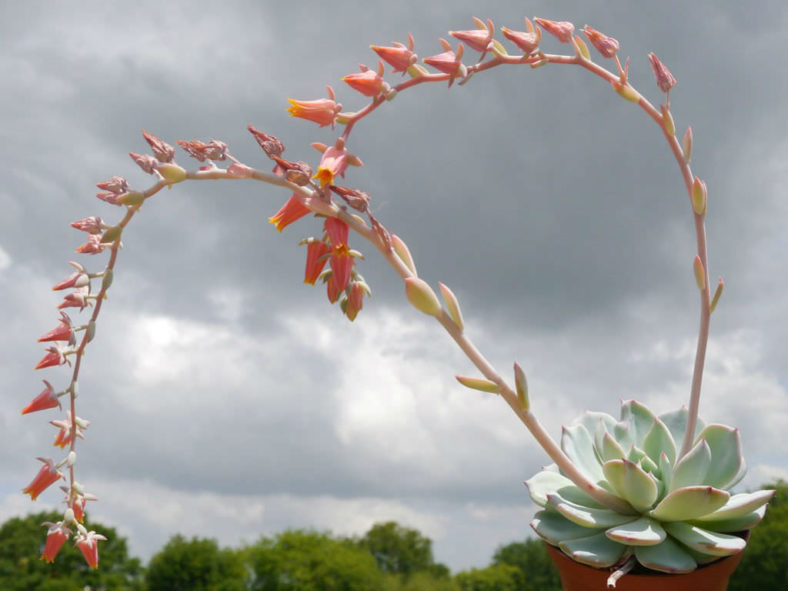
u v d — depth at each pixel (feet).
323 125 6.30
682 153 7.11
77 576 127.54
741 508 6.42
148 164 5.94
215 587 136.98
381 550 183.73
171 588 135.54
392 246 6.47
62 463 6.45
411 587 168.45
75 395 6.47
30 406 6.34
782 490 114.11
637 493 6.40
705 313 7.04
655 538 6.03
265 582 149.59
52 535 6.40
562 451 7.17
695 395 7.12
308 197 6.26
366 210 6.26
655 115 7.07
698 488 6.10
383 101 6.27
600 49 6.96
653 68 7.01
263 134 6.18
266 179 6.15
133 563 135.33
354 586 151.64
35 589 123.44
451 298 6.31
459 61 6.40
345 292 6.75
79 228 6.15
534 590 168.55
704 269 6.96
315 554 153.99
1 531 131.13
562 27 6.84
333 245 6.41
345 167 6.25
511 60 6.65
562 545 6.51
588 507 7.06
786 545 105.60
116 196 5.97
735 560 6.41
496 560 177.58
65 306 6.23
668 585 6.15
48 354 6.27
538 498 7.13
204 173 6.02
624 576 6.20
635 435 8.03
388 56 6.24
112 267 6.31
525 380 6.29
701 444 6.57
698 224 7.03
